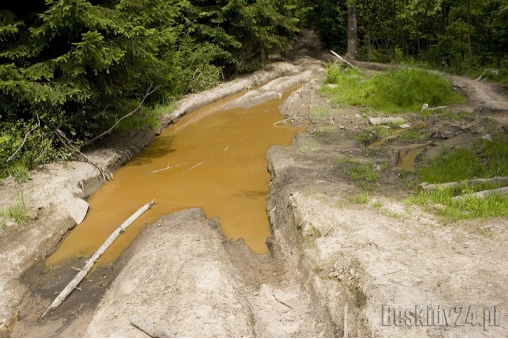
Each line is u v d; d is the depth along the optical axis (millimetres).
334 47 32406
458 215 6980
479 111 14203
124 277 6578
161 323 5328
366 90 16203
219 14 21781
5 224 7766
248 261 7328
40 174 9773
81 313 6352
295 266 6891
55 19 9523
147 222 8719
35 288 6961
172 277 6207
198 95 19156
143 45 10930
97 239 8273
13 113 10070
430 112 14422
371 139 12109
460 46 23922
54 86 10133
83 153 11352
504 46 22891
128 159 12273
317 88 18344
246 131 14820
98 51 9758
